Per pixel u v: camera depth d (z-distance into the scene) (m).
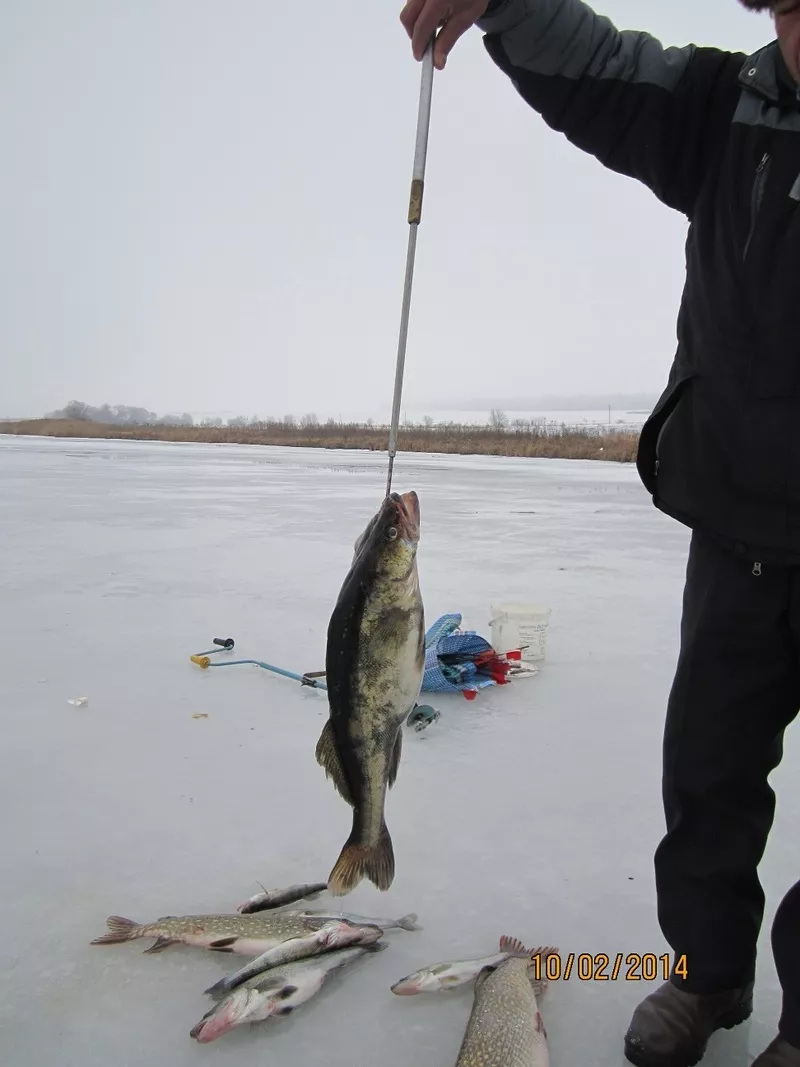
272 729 4.16
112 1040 2.13
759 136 1.98
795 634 2.00
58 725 4.20
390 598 2.12
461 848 3.05
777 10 1.79
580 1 2.22
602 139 2.29
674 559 9.04
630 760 3.81
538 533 11.09
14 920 2.61
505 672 4.85
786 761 3.78
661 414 2.26
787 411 1.92
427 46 2.20
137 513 13.34
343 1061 2.07
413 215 2.16
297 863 2.94
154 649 5.52
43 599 6.99
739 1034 2.20
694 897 2.14
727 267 2.03
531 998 2.17
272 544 9.98
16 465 27.52
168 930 2.49
